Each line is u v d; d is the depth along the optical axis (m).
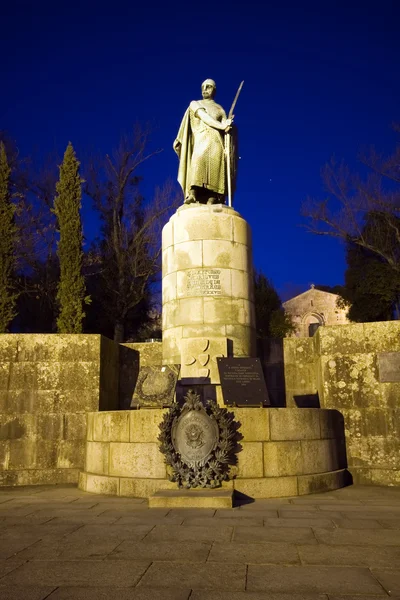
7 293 13.09
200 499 6.81
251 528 5.60
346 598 3.63
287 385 11.99
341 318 39.62
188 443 7.60
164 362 10.54
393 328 10.23
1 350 10.57
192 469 7.53
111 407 11.43
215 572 4.21
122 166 24.94
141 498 7.74
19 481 9.98
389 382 10.06
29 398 10.41
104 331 25.06
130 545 5.02
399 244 25.33
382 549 4.78
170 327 10.54
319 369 10.98
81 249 15.17
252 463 7.75
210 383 9.80
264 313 25.98
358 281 26.38
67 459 10.20
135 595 3.74
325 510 6.61
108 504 7.27
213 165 11.38
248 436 7.84
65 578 4.12
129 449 8.11
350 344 10.47
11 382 10.46
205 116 11.47
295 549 4.80
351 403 10.24
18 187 23.62
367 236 25.91
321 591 3.77
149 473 7.91
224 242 10.65
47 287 22.22
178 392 9.80
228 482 7.57
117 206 24.56
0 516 6.54
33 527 5.86
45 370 10.55
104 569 4.33
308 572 4.18
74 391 10.51
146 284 25.11
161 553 4.73
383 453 9.84
